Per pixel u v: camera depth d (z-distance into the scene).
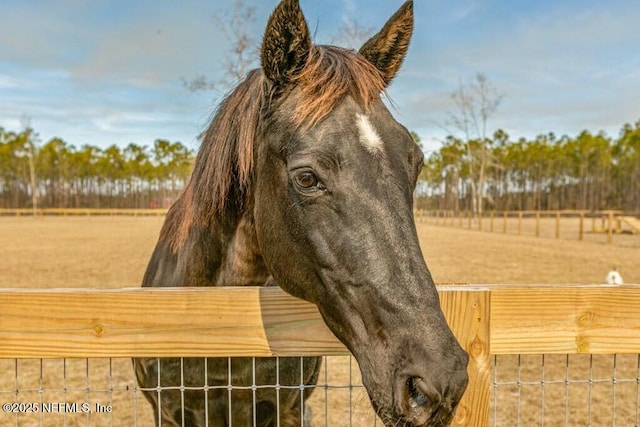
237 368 2.01
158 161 68.94
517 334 1.60
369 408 1.67
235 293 1.57
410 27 1.89
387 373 1.30
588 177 62.09
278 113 1.58
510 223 36.62
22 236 21.47
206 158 2.03
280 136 1.55
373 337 1.36
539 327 1.60
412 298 1.33
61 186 69.75
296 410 2.33
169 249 2.39
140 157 72.06
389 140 1.52
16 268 11.37
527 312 1.60
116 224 33.19
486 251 15.27
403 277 1.35
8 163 64.56
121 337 1.54
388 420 1.29
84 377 5.15
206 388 1.61
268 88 1.61
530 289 1.60
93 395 4.69
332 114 1.50
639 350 1.64
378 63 1.89
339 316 1.45
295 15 1.55
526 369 5.31
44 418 4.19
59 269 11.24
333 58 1.64
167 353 1.55
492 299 1.59
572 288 1.62
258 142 1.70
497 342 1.60
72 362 5.60
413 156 1.60
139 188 72.19
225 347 1.57
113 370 5.37
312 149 1.45
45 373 5.22
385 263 1.37
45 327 1.53
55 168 68.25
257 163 1.70
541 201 64.69
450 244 17.95
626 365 5.43
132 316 1.54
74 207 70.56
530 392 4.70
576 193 62.97
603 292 1.63
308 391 2.40
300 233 1.50
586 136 61.91
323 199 1.44
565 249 16.00
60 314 1.53
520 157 64.12
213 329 1.56
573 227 31.17
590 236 22.89
